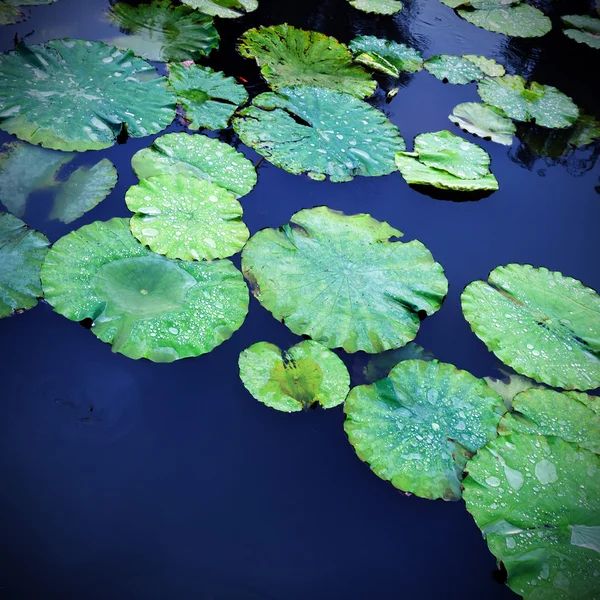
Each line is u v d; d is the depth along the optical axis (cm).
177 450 172
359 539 163
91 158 244
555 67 403
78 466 164
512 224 275
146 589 145
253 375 186
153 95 275
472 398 195
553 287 240
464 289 233
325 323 206
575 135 340
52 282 195
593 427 193
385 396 190
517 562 157
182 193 235
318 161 270
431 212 270
